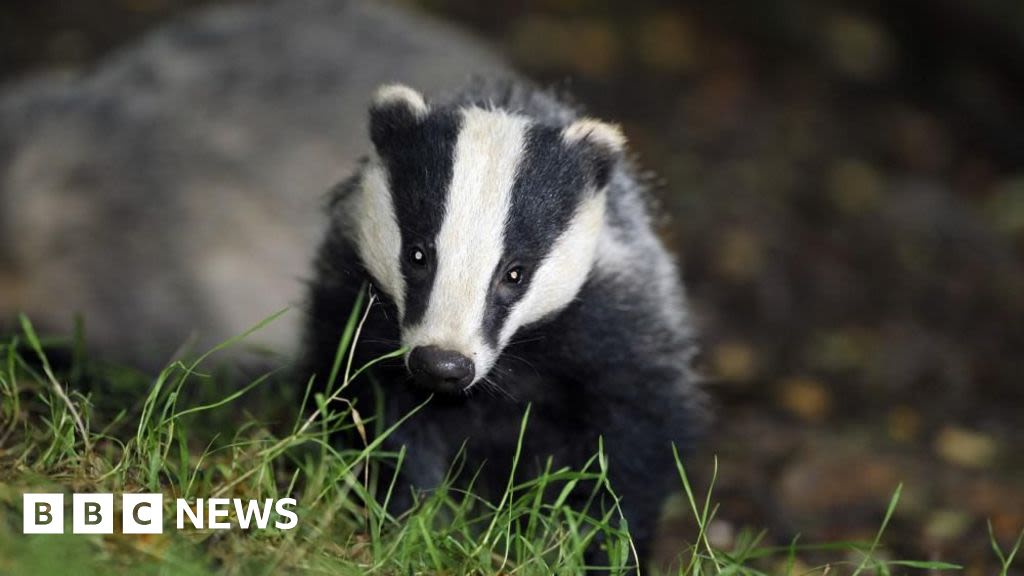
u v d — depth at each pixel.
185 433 7.30
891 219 17.69
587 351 7.86
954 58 20.88
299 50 14.01
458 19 20.58
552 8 21.34
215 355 11.66
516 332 7.62
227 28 14.43
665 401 8.09
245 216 12.73
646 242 8.24
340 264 7.85
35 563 5.32
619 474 8.04
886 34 21.38
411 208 7.30
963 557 10.04
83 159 12.87
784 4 21.36
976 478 11.98
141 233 12.57
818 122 19.62
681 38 21.08
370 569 6.37
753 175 18.12
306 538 6.49
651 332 8.05
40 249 12.48
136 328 12.34
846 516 11.13
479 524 8.09
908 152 19.31
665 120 19.06
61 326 12.15
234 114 13.34
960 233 17.67
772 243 16.83
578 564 7.24
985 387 14.55
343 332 7.81
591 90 19.42
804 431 12.90
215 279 12.52
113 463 6.79
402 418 7.54
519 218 7.27
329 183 13.01
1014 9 20.30
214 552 6.06
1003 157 19.61
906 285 16.48
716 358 14.53
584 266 7.62
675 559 9.27
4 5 18.84
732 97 19.83
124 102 13.44
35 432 6.71
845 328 15.53
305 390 8.01
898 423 13.43
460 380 6.90
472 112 7.68
